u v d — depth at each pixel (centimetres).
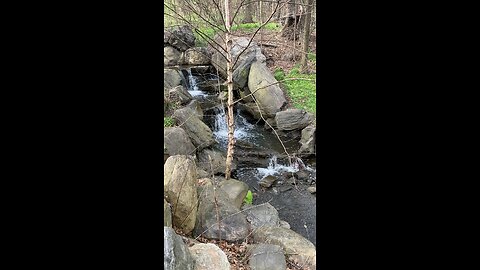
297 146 752
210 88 1030
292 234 426
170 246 283
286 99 901
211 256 325
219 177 595
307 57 1036
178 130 643
